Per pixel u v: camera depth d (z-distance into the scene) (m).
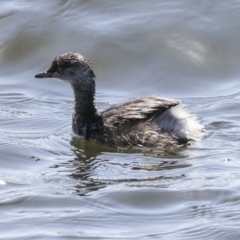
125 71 18.56
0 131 15.88
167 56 18.75
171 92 17.94
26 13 20.19
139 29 19.41
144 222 11.78
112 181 13.25
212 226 11.54
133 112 15.07
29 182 13.34
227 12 19.69
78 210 12.21
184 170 13.55
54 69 16.20
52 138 15.51
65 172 13.76
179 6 19.92
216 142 14.77
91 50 19.00
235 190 12.60
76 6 20.27
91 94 15.72
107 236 11.30
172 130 14.77
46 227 11.66
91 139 15.34
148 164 13.95
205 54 18.77
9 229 11.63
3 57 19.20
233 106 16.80
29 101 17.64
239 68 18.52
